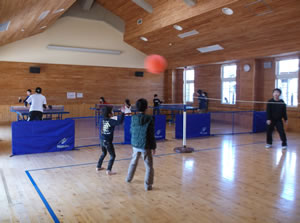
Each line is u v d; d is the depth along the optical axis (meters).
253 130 9.69
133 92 15.04
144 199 3.57
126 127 7.38
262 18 7.36
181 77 15.56
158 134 8.01
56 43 12.56
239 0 6.77
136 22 10.99
